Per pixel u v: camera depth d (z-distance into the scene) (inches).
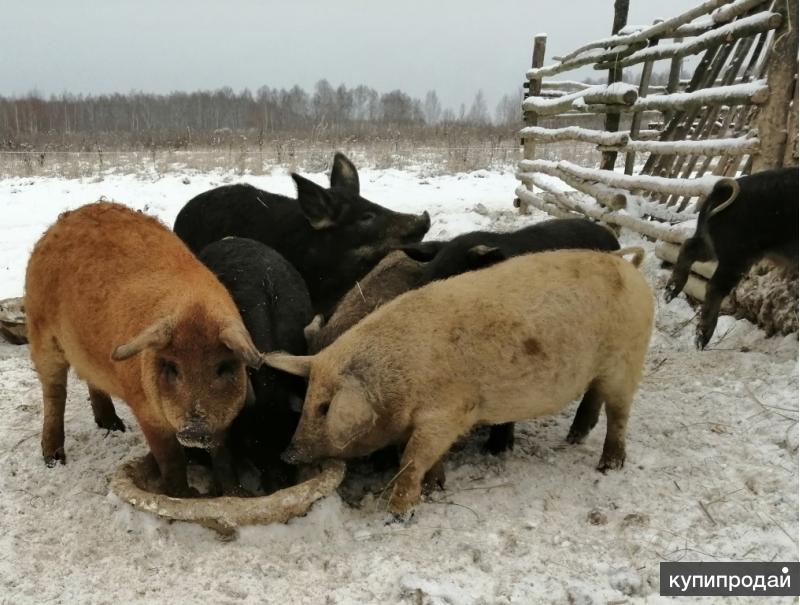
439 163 791.7
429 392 151.9
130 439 190.1
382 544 142.6
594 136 381.1
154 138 1156.5
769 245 208.2
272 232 261.0
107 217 167.9
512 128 1291.8
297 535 142.5
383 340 154.5
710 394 195.9
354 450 158.6
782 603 124.2
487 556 138.0
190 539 141.3
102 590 130.0
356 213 255.3
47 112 2003.0
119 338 145.8
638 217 330.6
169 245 163.9
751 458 166.7
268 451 164.7
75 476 170.7
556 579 130.8
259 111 2210.9
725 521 146.0
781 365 202.7
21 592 129.7
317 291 257.3
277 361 159.5
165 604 125.7
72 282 158.4
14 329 268.5
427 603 123.3
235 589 128.9
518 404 158.6
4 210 533.6
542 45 521.3
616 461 167.2
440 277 202.1
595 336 160.6
